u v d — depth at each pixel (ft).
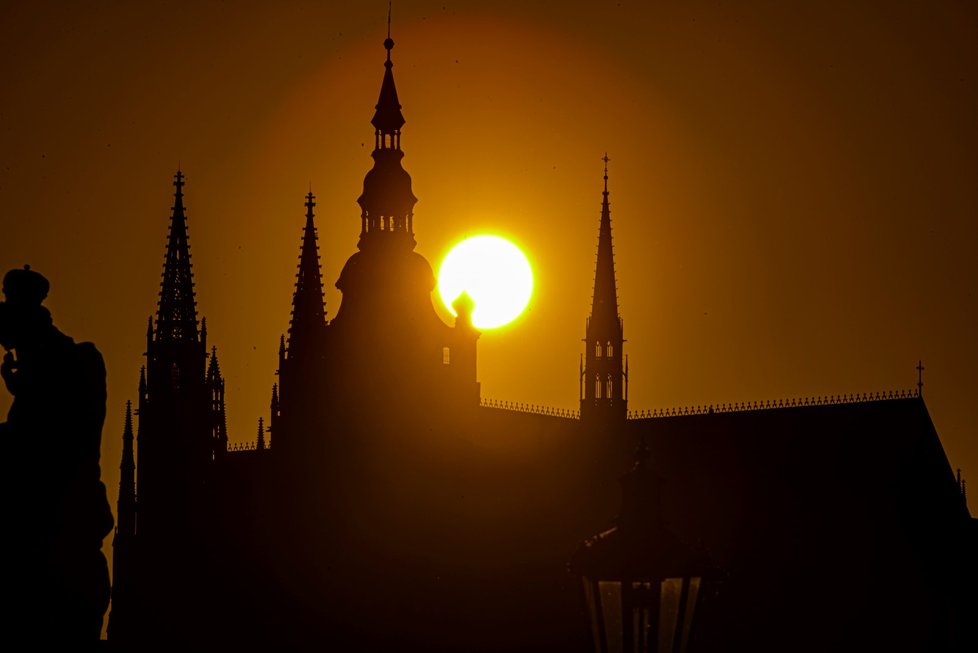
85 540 307.99
